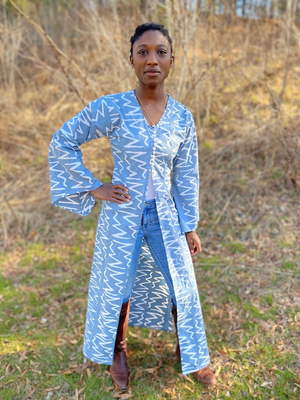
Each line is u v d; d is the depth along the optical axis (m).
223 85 4.92
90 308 2.01
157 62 1.60
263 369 2.13
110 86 3.69
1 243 3.70
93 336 1.99
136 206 1.75
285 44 4.81
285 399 1.95
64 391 2.07
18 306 2.81
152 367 2.21
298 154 4.02
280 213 3.63
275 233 3.40
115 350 2.15
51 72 4.14
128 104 1.68
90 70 4.35
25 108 5.19
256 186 3.93
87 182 1.77
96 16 3.99
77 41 4.96
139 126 1.67
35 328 2.58
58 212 4.09
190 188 1.90
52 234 3.76
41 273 3.21
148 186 1.76
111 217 1.78
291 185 3.94
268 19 5.27
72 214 4.03
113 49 3.71
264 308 2.60
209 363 2.16
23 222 3.94
